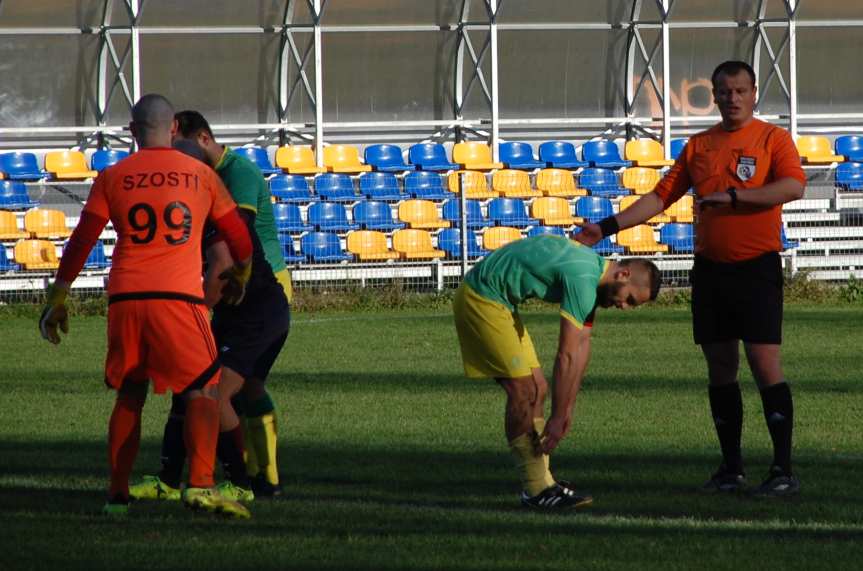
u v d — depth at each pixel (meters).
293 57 69.75
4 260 56.47
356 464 21.28
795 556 14.36
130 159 16.36
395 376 33.41
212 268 17.84
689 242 63.19
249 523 16.23
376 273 57.53
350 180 65.31
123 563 13.98
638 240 62.81
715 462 21.31
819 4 71.38
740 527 16.05
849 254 63.94
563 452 22.38
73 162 65.19
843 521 16.52
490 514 16.89
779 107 73.88
